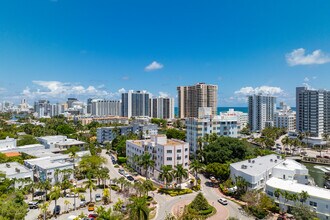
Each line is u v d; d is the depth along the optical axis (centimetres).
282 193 8888
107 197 10200
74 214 8981
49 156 14862
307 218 7731
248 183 10406
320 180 14250
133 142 16000
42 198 10300
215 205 9838
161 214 9000
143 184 10238
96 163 13700
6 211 7000
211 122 19100
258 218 8662
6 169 12062
